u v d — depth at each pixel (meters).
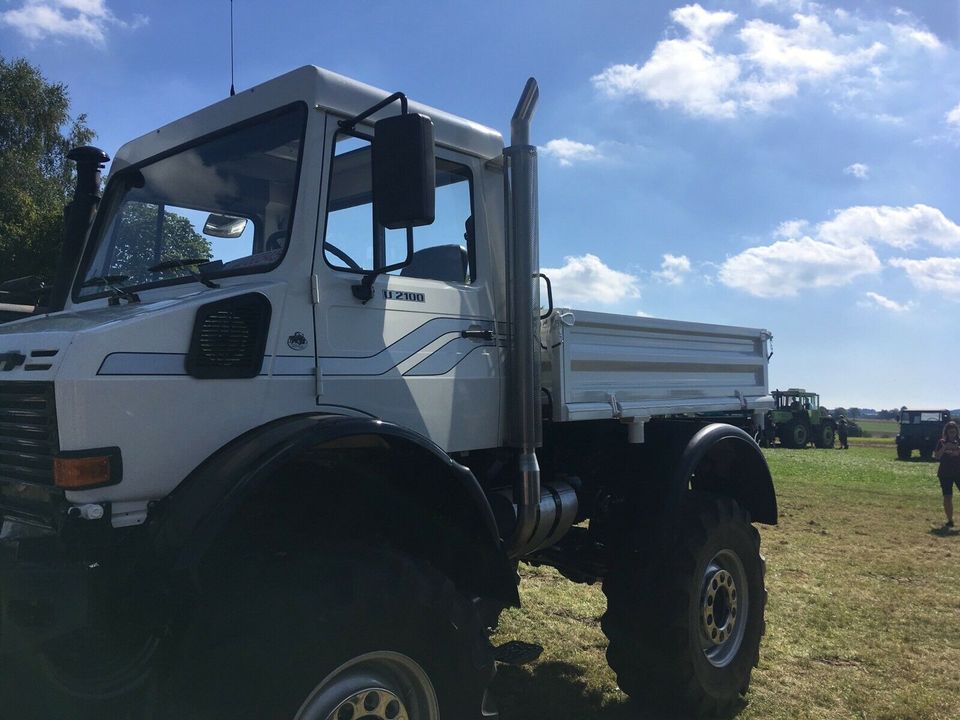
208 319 2.36
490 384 3.32
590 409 3.63
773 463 21.05
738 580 4.09
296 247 2.64
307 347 2.62
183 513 2.06
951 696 4.14
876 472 18.08
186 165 3.10
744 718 3.85
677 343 4.43
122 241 3.21
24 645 2.02
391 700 2.30
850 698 4.11
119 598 2.03
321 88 2.76
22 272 12.38
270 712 2.00
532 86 3.35
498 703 3.96
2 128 22.88
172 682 1.99
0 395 2.31
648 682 3.69
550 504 3.60
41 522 2.15
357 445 2.56
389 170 2.52
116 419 2.13
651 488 3.85
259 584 2.16
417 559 2.47
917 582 6.68
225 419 2.37
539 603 5.77
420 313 3.05
